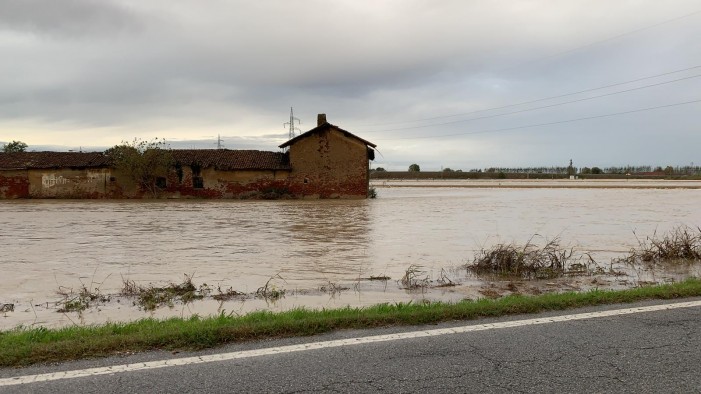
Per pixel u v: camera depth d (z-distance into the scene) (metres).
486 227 20.52
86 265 11.91
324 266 11.68
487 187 74.06
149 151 44.62
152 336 4.66
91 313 7.29
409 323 5.30
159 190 45.81
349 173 45.97
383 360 4.23
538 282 9.43
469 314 5.55
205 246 15.18
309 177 46.19
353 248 14.74
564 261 11.07
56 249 14.54
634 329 5.06
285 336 4.87
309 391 3.63
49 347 4.41
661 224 21.06
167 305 7.77
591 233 18.06
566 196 46.69
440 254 13.51
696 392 3.62
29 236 17.67
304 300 8.01
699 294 6.50
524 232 18.58
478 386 3.72
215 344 4.62
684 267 10.88
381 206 34.62
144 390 3.62
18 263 12.20
